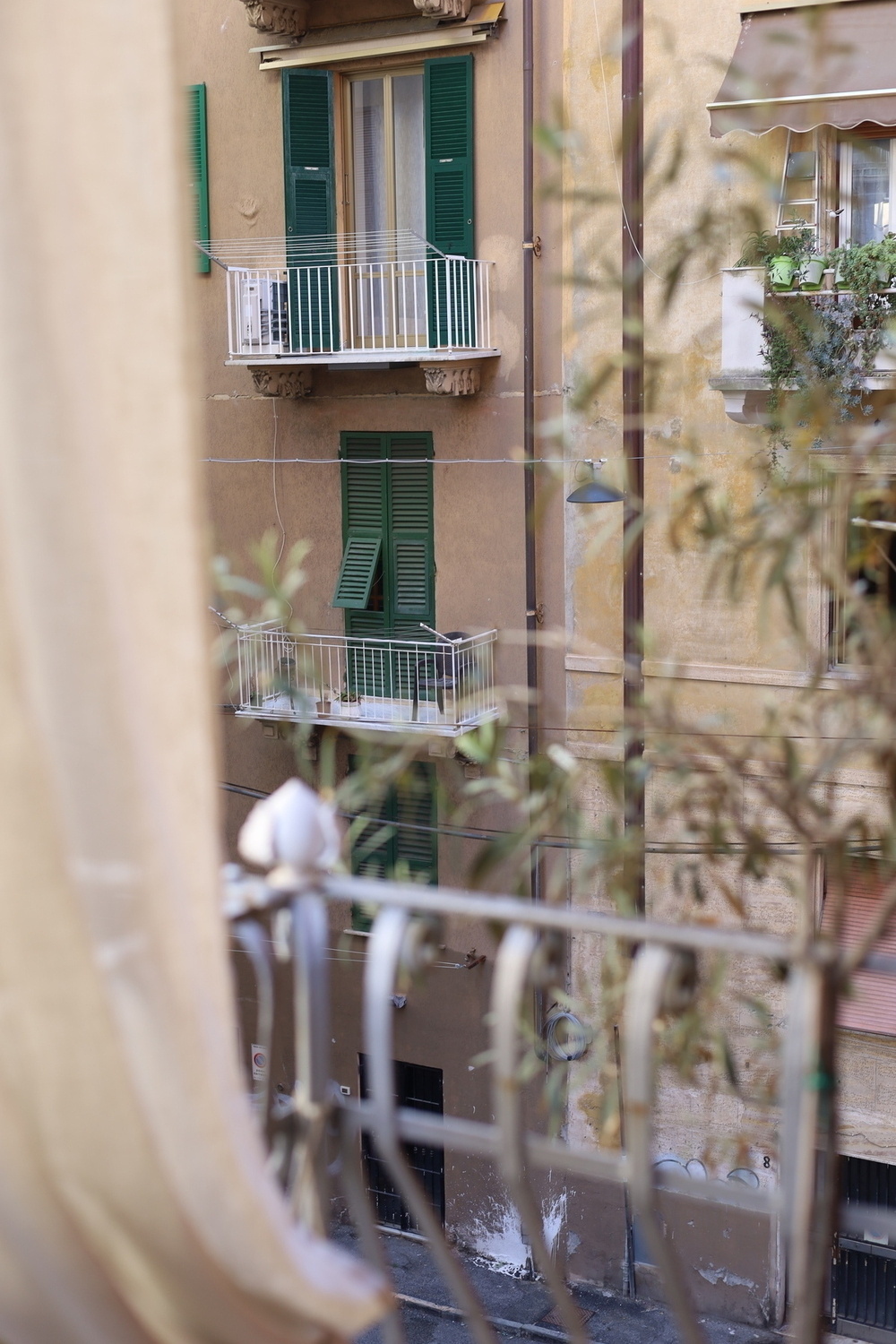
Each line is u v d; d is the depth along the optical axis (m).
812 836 2.29
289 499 14.65
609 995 2.80
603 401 11.34
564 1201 13.36
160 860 1.35
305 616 14.68
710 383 10.33
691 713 11.63
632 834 2.70
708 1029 2.58
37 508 1.29
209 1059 1.39
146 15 1.32
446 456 13.70
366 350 13.24
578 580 12.77
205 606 1.40
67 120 1.30
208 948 1.42
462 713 12.83
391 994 1.72
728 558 2.75
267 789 14.48
